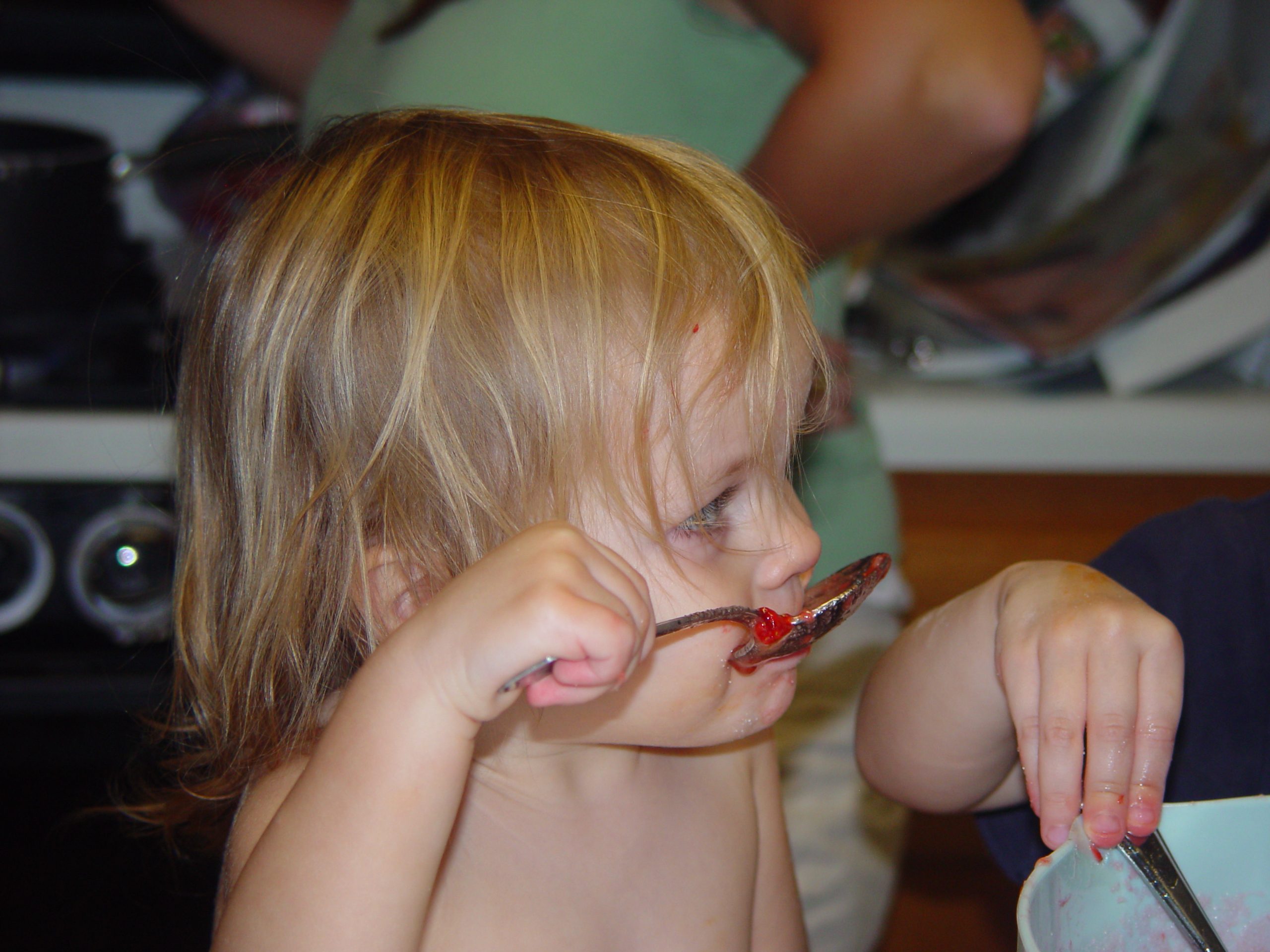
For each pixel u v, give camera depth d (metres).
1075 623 0.58
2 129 1.34
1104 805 0.50
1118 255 1.41
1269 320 1.31
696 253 0.59
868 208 0.93
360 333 0.57
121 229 1.32
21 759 1.29
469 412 0.55
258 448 0.60
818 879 0.94
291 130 1.21
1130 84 1.39
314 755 0.50
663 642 0.56
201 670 0.67
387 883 0.47
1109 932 0.48
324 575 0.60
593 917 0.62
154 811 0.94
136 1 1.41
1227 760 0.60
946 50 0.85
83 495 1.26
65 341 1.26
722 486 0.56
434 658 0.46
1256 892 0.50
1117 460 1.33
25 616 1.28
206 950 1.21
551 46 0.96
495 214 0.58
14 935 1.22
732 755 0.73
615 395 0.55
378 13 1.15
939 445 1.34
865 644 1.04
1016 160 1.49
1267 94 1.36
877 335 1.49
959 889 1.36
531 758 0.61
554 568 0.45
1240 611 0.62
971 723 0.65
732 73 0.98
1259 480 1.33
